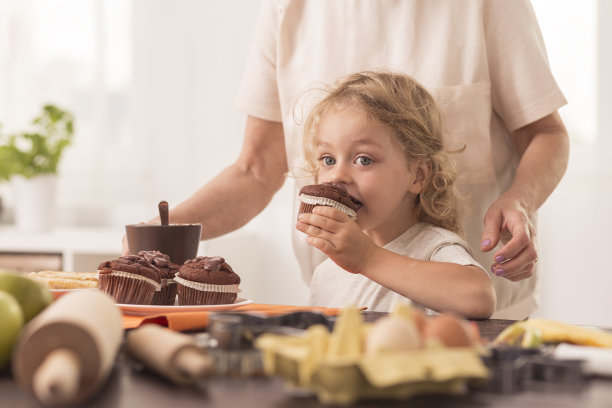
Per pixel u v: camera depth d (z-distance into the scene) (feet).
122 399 1.73
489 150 5.04
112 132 9.98
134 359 2.09
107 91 9.94
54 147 9.48
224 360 1.93
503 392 1.76
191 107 9.65
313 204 4.06
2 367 2.01
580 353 2.03
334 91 4.64
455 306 3.53
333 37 5.20
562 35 8.35
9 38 10.40
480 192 5.06
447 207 4.73
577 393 1.77
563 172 4.86
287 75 5.35
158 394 1.77
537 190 4.55
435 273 3.64
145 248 3.88
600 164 8.29
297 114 5.28
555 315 8.48
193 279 3.54
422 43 5.05
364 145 4.32
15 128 10.44
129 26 9.84
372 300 4.62
